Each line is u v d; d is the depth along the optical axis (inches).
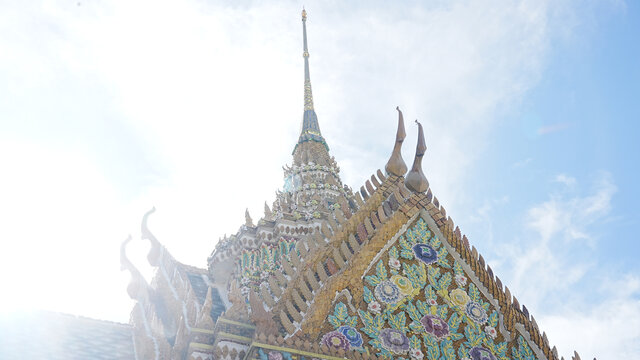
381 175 938.1
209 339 689.6
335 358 675.4
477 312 800.3
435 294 796.0
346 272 762.8
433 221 853.8
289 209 1300.4
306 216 1222.9
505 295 826.2
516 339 801.6
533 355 797.9
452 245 842.8
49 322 831.7
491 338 788.6
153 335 762.2
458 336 771.4
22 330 784.9
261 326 673.6
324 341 697.6
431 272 813.9
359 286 761.0
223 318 690.8
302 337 690.2
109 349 790.5
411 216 844.0
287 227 1179.3
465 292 812.6
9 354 708.0
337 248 827.4
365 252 790.5
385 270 792.3
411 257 816.9
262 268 1136.8
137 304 855.7
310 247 875.4
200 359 672.4
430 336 754.8
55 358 725.3
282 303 743.7
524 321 812.6
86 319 871.7
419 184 872.3
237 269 1167.0
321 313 717.3
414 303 776.3
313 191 1423.5
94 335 828.0
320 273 762.2
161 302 879.1
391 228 823.7
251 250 1176.2
